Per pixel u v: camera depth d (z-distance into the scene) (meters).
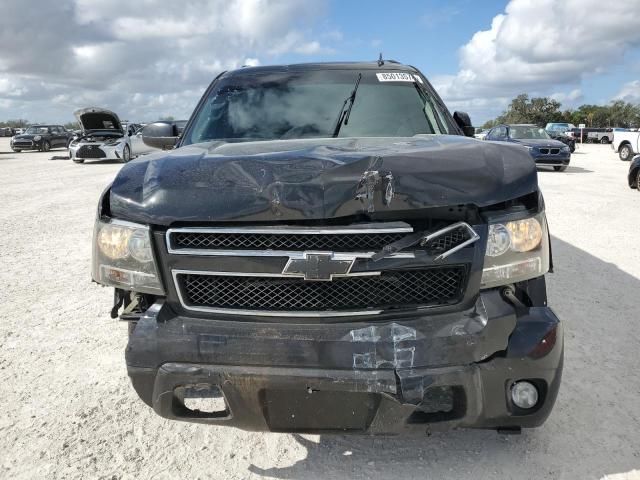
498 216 1.98
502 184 1.99
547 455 2.34
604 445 2.40
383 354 1.88
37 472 2.30
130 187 2.10
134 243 2.01
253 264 1.90
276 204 1.88
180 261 1.96
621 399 2.79
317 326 1.94
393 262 1.87
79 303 4.43
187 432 2.60
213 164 2.12
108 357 3.42
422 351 1.89
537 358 1.97
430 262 1.89
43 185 13.18
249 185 1.95
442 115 3.39
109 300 4.51
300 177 1.93
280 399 1.96
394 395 1.87
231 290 1.98
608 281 4.85
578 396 2.82
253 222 1.92
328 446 2.46
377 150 2.22
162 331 1.98
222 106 3.39
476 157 2.12
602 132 48.38
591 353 3.34
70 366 3.29
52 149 32.94
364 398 1.91
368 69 3.64
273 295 1.96
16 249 6.38
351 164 1.98
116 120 19.88
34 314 4.18
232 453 2.42
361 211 1.88
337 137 3.11
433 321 1.94
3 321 4.03
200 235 1.96
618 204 9.56
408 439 2.49
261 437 2.54
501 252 1.97
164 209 1.96
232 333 1.95
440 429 1.98
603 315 4.00
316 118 3.24
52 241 6.82
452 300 1.97
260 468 2.31
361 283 1.93
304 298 1.95
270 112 3.31
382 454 2.38
